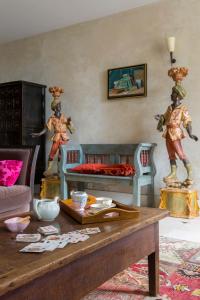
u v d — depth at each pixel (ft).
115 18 13.51
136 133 12.98
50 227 4.26
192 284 5.34
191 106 11.62
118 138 13.47
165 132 11.08
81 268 3.56
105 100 13.83
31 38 16.26
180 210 10.57
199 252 6.97
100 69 13.97
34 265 2.98
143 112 12.78
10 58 17.10
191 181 10.85
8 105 15.17
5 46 17.30
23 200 8.92
